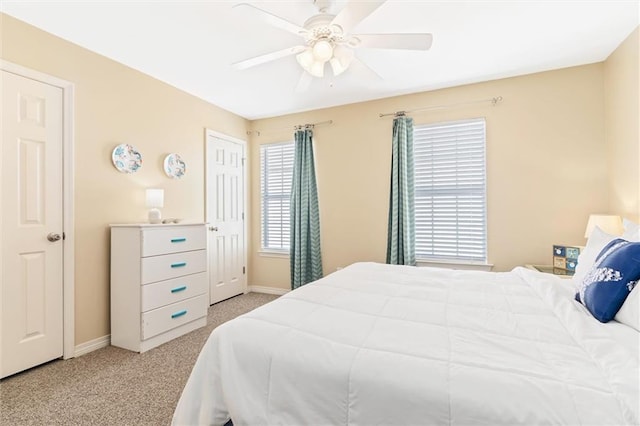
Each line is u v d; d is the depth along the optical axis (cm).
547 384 81
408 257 336
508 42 244
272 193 437
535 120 298
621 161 248
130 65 281
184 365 225
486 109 317
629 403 72
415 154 351
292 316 135
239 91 342
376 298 161
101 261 259
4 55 204
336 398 96
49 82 227
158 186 310
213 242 379
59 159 234
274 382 107
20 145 213
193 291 294
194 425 121
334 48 195
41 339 222
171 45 247
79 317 243
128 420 164
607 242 166
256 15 164
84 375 210
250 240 445
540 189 297
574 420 72
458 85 327
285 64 280
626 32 230
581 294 140
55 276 231
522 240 303
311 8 202
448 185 336
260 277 441
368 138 371
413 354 100
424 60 273
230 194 409
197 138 357
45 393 188
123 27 222
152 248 254
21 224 213
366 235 373
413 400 86
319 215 398
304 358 105
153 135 305
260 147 442
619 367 85
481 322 127
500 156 311
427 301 156
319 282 197
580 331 111
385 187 363
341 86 328
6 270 206
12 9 200
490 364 92
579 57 269
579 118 283
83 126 247
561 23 218
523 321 127
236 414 108
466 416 80
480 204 322
